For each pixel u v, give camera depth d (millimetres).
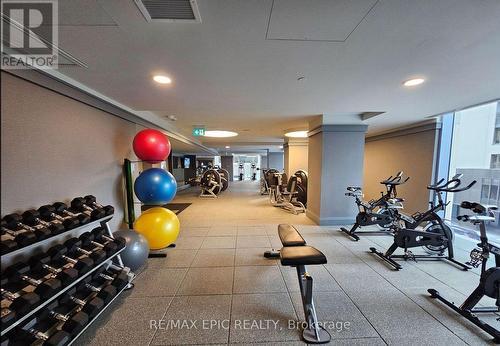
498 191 3381
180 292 2221
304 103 3248
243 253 3141
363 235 3861
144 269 2676
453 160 4133
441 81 2348
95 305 1580
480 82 2375
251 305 2023
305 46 1662
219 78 2273
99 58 1814
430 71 2107
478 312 1895
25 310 1269
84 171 2453
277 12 1276
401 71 2107
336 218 4449
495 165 3422
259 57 1830
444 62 1920
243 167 20812
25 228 1604
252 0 1177
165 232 2914
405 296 2145
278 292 2219
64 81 2109
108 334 1690
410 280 2424
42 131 1916
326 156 4297
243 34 1501
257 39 1564
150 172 2965
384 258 2891
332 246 3377
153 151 2955
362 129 4262
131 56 1792
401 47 1677
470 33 1484
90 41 1564
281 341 1626
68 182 2219
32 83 1816
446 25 1397
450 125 4133
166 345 1597
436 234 2814
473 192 3773
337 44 1635
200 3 1194
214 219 5039
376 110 3617
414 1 1185
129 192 3215
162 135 3080
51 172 2012
